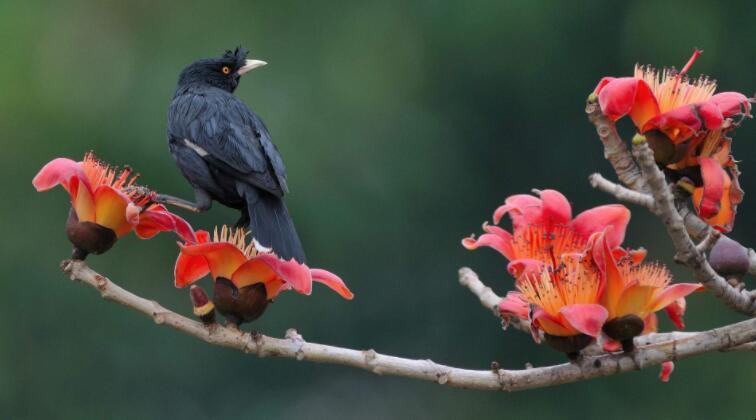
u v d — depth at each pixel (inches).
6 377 629.3
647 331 192.2
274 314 645.3
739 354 629.3
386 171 661.3
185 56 640.4
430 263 663.1
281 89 647.1
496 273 669.3
